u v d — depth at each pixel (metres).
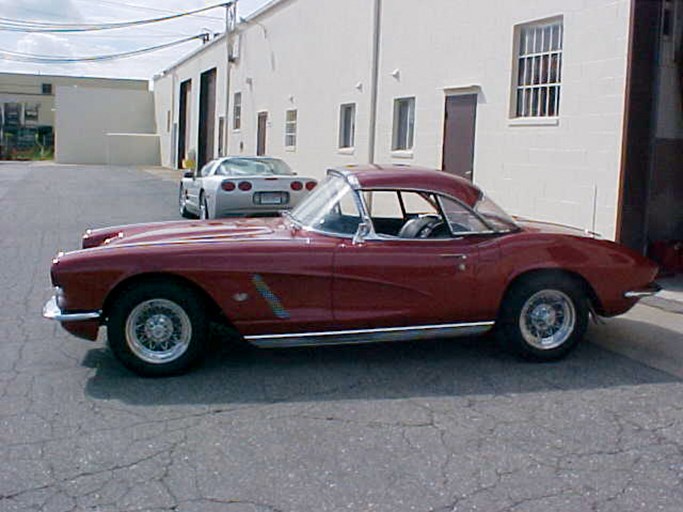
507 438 4.15
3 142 68.44
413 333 5.43
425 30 12.81
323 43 17.95
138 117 51.59
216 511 3.31
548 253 5.49
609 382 5.14
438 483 3.59
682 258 8.75
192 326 5.17
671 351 5.89
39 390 4.88
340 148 17.03
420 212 5.70
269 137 22.98
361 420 4.40
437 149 12.48
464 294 5.41
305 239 5.39
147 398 4.75
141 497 3.43
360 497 3.45
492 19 10.82
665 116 9.09
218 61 30.19
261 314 5.20
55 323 6.67
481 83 11.13
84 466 3.75
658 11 8.27
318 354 5.74
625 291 5.64
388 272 5.29
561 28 9.55
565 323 5.60
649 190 8.49
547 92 9.84
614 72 8.58
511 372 5.35
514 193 10.40
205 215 13.07
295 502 3.40
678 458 3.90
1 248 11.12
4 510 3.29
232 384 5.03
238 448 3.98
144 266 5.02
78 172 36.22
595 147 8.91
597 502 3.41
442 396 4.83
